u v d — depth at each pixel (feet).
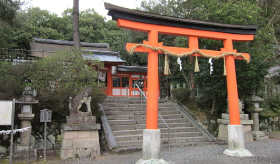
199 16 35.55
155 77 19.79
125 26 19.52
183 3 49.29
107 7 18.31
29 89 22.18
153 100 19.26
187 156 21.66
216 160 19.80
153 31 20.65
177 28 21.80
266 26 36.37
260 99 34.60
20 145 21.57
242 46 32.24
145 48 20.17
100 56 56.13
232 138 22.33
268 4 45.39
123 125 29.94
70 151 21.95
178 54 21.31
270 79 49.26
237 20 29.73
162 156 21.95
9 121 19.26
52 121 26.50
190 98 43.75
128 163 19.33
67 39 91.76
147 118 19.13
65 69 28.89
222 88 34.27
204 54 22.67
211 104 39.11
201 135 31.55
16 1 48.29
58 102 26.30
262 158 20.45
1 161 20.94
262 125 40.24
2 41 53.26
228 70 23.85
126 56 79.97
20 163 20.59
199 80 37.65
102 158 21.90
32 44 65.67
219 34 23.73
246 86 33.35
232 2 32.91
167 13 52.95
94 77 31.78
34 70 28.73
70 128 22.04
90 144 22.70
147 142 18.42
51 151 24.77
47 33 84.89
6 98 23.90
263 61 32.45
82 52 32.81
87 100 23.65
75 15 40.42
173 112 37.35
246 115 32.14
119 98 44.93
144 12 19.69
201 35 22.85
